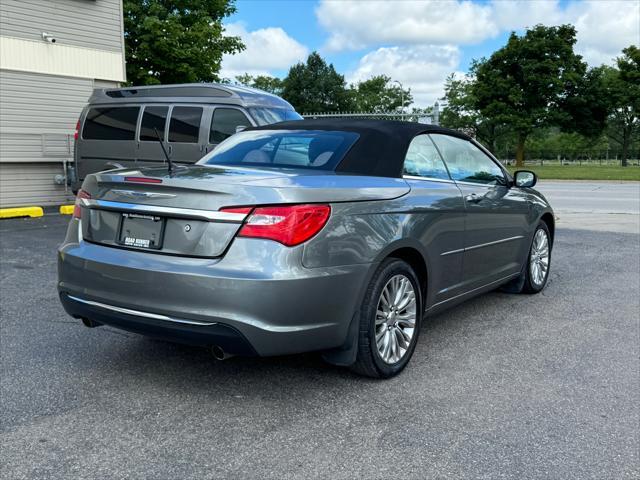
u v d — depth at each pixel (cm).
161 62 2722
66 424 293
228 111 922
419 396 333
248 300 287
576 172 3588
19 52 1355
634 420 305
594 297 569
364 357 339
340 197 318
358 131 394
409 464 259
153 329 305
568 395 336
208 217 296
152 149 977
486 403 324
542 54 5778
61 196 1420
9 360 379
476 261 451
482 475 251
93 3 1495
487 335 448
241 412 310
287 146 395
